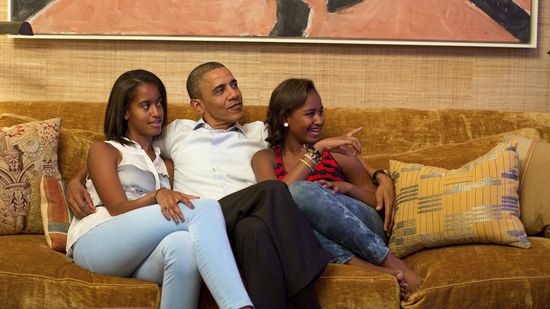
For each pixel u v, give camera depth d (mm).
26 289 1988
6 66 3070
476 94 3043
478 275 2008
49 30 3021
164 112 2453
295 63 3041
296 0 2986
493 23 2988
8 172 2428
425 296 1978
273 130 2494
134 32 3012
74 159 2584
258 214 2020
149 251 2025
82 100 3068
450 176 2299
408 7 2986
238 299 1850
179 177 2479
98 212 2213
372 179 2498
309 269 1947
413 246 2275
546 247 2152
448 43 2992
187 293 1944
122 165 2283
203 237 1941
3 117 2664
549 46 3027
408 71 3035
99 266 2061
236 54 3041
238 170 2479
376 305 1974
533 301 2000
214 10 2998
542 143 2418
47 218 2336
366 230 2170
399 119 2768
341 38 2994
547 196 2322
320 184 2328
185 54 3043
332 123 2756
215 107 2516
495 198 2211
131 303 1959
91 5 3012
